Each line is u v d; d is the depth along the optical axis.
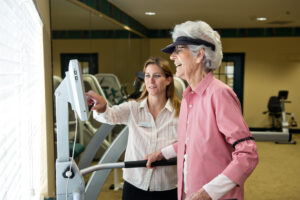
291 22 7.08
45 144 2.33
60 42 2.96
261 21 7.00
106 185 3.86
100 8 4.41
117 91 4.66
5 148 1.05
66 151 1.24
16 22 1.28
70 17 3.26
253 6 5.25
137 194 1.79
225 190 1.15
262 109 8.39
